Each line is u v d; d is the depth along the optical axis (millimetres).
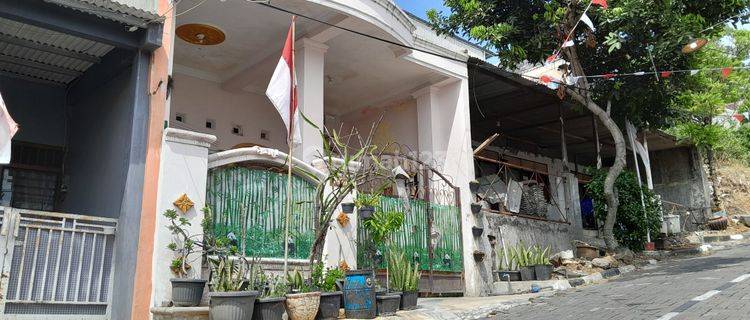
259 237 9570
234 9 11328
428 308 10227
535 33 15141
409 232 12398
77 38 8977
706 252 18250
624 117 18469
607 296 10414
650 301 9219
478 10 15188
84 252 8133
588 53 16219
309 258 9977
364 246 11039
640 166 25594
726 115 26078
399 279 10242
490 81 16109
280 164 9984
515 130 20844
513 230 15484
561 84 14633
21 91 10547
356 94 16141
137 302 7996
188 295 7863
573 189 19109
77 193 10117
